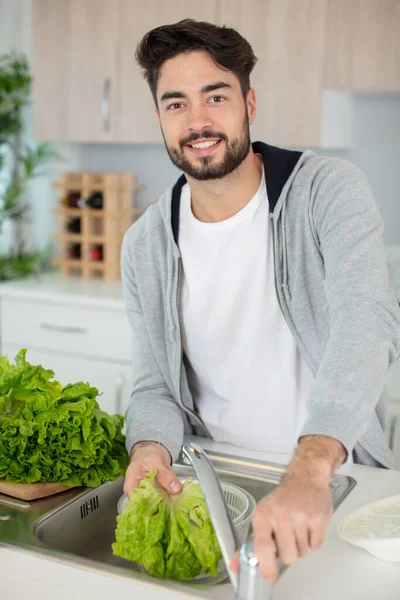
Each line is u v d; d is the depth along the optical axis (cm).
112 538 127
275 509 82
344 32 259
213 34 129
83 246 333
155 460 120
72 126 313
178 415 150
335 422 93
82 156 357
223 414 155
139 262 155
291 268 140
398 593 91
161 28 131
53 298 292
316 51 263
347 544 104
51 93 316
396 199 298
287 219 139
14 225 368
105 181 323
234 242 145
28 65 349
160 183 343
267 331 146
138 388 156
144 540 97
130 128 300
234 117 133
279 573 92
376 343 107
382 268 122
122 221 332
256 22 271
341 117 286
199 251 148
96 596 92
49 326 296
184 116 133
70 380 295
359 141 300
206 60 129
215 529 87
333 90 270
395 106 293
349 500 119
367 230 126
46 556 96
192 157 135
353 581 94
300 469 87
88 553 121
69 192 338
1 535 105
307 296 140
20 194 357
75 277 336
